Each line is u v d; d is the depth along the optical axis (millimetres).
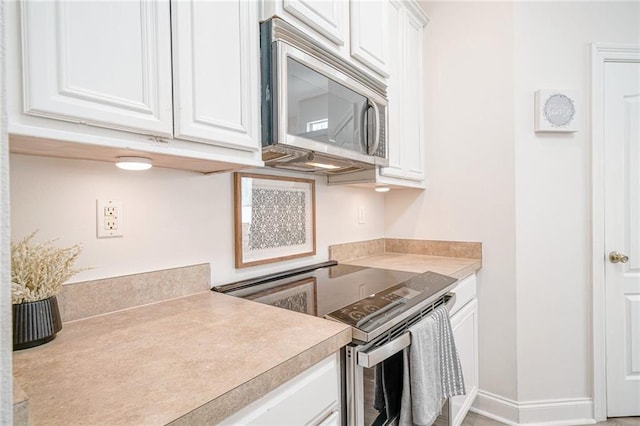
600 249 1827
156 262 1120
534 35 1840
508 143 1866
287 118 1062
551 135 1838
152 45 771
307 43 1159
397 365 1060
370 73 1567
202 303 1092
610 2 1824
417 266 1787
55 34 618
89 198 966
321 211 1867
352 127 1380
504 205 1880
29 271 745
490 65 1925
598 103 1816
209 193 1287
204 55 881
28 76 587
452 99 2064
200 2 874
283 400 683
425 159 2170
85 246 957
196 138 863
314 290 1280
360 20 1438
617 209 1847
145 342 769
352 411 857
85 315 945
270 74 1050
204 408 525
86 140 675
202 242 1261
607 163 1843
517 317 1838
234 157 985
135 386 575
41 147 739
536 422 1822
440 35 2107
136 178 1073
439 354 1168
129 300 1038
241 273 1406
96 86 675
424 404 1022
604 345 1840
